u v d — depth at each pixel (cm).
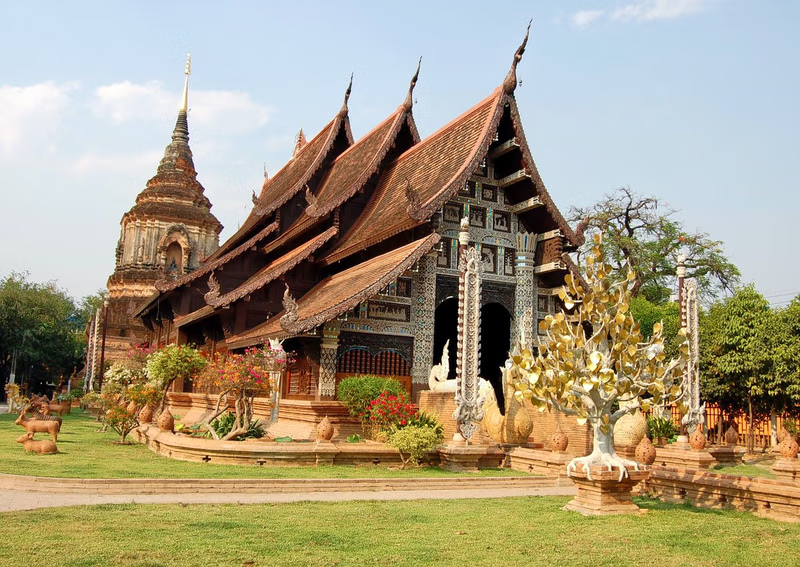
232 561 800
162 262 5716
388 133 2917
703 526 1106
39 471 1385
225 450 1667
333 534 967
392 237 2441
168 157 6412
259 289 2608
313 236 2925
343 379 2067
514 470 1811
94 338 5503
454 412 1814
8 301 7044
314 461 1698
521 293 2477
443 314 2992
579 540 986
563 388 1200
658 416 2447
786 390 2664
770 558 908
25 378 7456
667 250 5131
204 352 3011
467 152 2394
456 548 912
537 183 2406
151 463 1634
